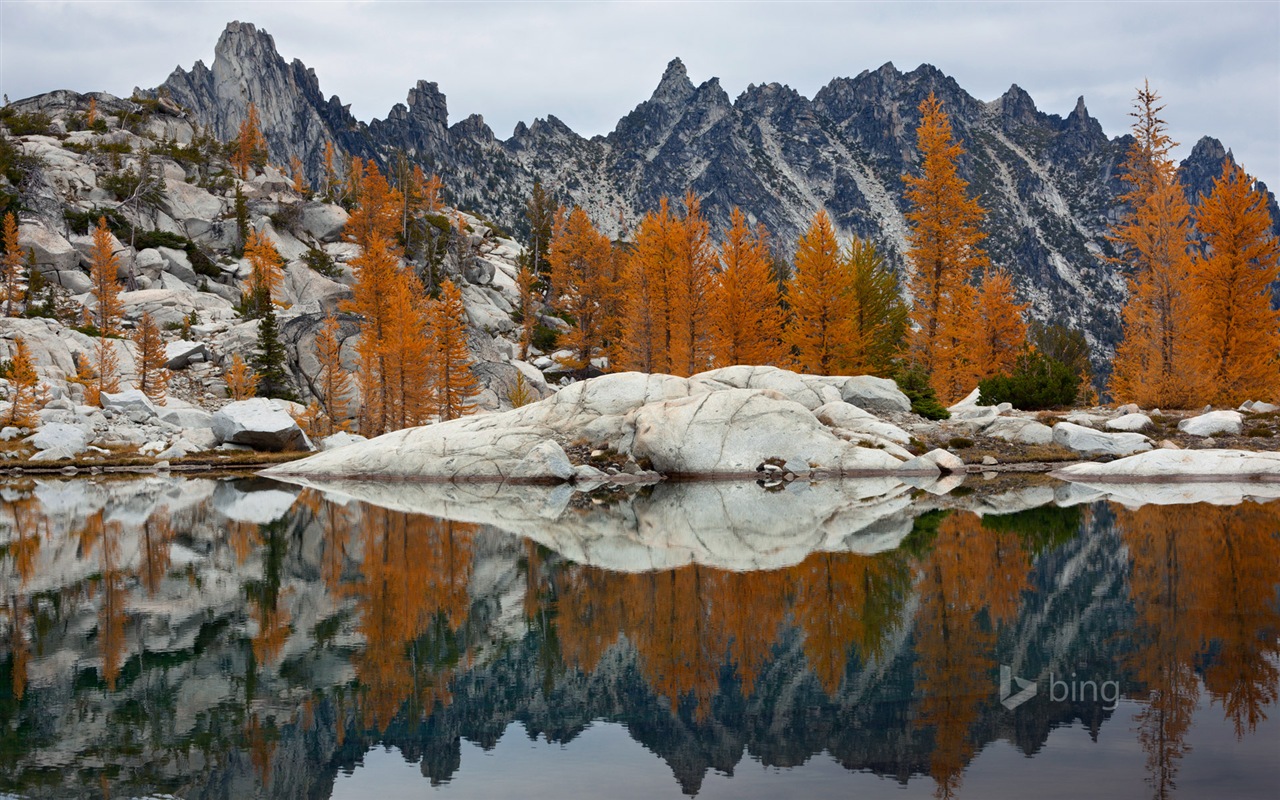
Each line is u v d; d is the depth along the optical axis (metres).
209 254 106.12
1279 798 6.27
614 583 14.80
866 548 17.59
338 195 138.88
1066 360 85.62
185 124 152.50
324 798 6.75
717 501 28.05
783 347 58.69
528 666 10.20
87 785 7.11
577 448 38.38
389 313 67.62
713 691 9.14
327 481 39.62
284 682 9.76
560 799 6.61
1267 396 43.06
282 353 68.31
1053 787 6.54
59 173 109.88
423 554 18.38
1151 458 30.66
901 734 7.79
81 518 25.73
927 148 55.12
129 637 11.77
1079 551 16.31
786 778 6.90
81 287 91.25
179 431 55.78
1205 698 8.38
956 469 34.78
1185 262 44.62
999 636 10.73
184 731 8.30
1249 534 17.66
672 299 61.22
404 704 9.01
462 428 40.31
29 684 9.74
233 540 20.83
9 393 56.22
